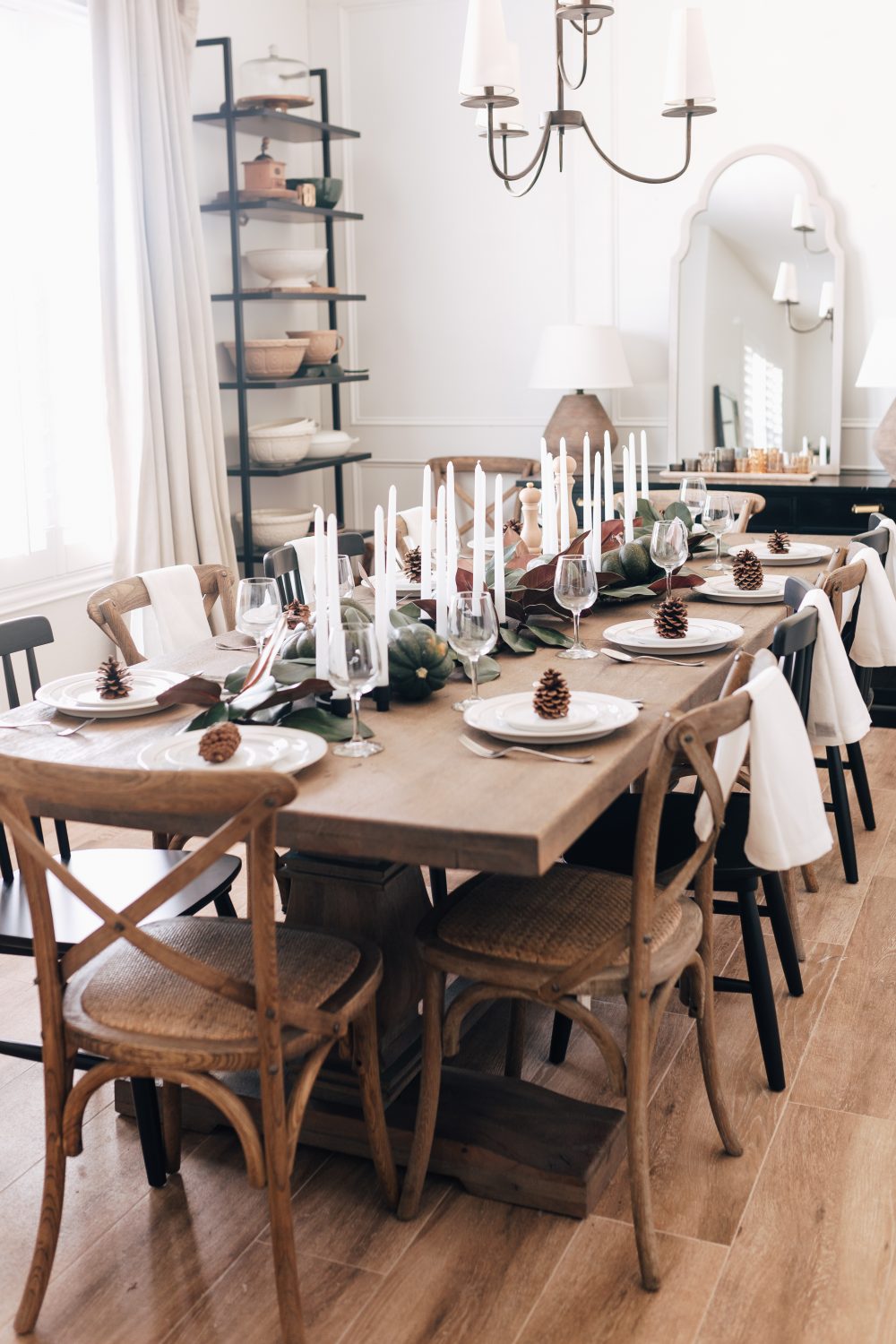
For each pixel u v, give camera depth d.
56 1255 2.04
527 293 5.89
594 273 5.76
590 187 5.69
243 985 1.71
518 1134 2.16
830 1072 2.49
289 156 5.96
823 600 2.78
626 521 3.49
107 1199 2.17
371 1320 1.87
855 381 5.43
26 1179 2.24
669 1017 2.73
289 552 3.51
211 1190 2.19
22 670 4.39
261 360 5.24
